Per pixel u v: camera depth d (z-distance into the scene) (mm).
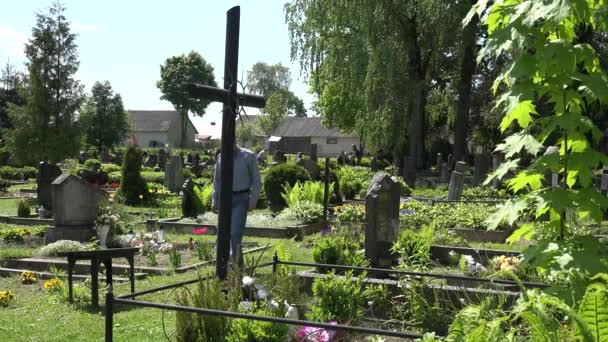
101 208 13844
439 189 27734
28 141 33438
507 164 3350
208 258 11148
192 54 95062
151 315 7164
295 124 99250
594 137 3240
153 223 16188
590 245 3217
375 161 36219
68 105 33812
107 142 81062
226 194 6270
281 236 14789
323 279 6250
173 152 59750
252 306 5398
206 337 5164
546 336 2623
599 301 2576
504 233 13734
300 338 5363
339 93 34531
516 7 3316
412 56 33062
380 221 9516
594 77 3211
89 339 6359
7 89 62156
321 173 26016
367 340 5574
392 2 29531
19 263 10930
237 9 6191
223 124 6273
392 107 29016
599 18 3129
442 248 10227
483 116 41906
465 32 29062
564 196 3213
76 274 10445
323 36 31359
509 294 6035
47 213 19438
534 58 3221
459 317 3070
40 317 7293
